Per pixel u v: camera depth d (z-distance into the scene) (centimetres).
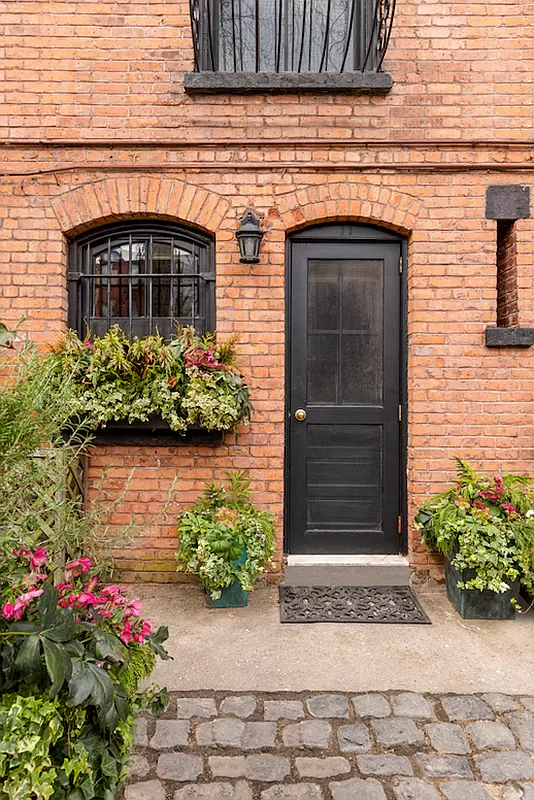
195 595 360
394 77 380
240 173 380
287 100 380
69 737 167
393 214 381
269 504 382
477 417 382
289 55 408
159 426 364
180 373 356
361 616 331
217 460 382
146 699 197
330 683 263
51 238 380
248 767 208
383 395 400
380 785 200
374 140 377
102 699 160
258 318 381
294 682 263
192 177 380
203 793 196
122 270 400
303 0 403
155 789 197
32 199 379
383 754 216
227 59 407
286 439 400
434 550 380
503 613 330
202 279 398
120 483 381
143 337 399
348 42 382
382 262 401
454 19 380
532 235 383
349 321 403
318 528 400
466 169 380
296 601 350
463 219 381
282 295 382
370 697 251
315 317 402
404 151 380
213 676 268
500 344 378
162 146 378
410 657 287
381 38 381
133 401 355
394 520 400
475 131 381
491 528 322
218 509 347
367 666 278
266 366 382
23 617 180
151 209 379
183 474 381
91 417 349
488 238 381
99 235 396
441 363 382
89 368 352
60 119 379
